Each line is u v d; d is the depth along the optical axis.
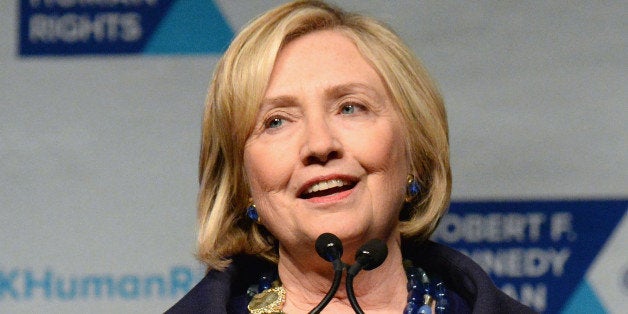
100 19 11.51
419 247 7.91
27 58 11.48
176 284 11.12
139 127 11.35
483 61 11.20
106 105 11.39
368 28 7.64
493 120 11.12
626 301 10.82
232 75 7.43
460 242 11.02
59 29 11.52
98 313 11.10
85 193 11.27
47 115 11.39
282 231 7.32
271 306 7.49
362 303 7.48
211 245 7.79
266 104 7.32
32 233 11.22
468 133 11.12
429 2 11.33
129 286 11.12
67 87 11.43
